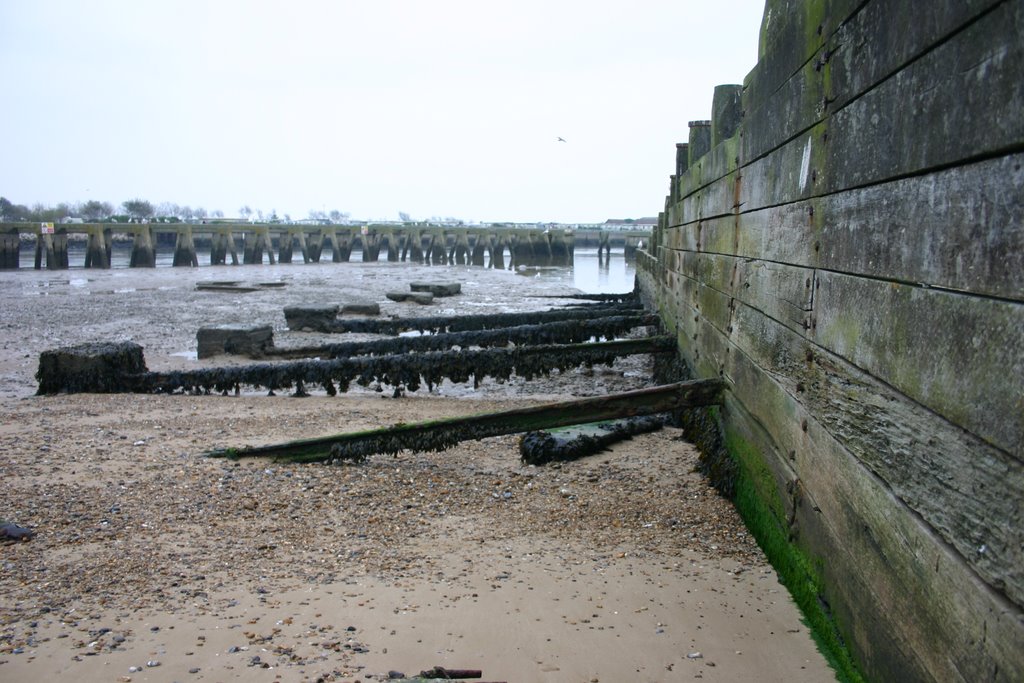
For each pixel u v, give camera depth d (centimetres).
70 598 480
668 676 406
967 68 274
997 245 255
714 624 467
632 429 944
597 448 877
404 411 1105
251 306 2625
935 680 294
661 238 1616
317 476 750
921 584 307
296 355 1493
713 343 845
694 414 927
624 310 1706
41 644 422
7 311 2436
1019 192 241
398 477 759
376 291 3241
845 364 408
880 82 360
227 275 4403
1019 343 241
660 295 1544
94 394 1209
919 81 315
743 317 682
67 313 2392
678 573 546
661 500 706
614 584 526
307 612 471
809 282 476
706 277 904
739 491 671
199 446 849
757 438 621
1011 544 242
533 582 527
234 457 798
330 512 657
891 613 339
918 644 310
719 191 815
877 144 363
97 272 4641
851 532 394
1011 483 243
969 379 273
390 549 581
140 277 4175
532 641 442
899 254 337
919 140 315
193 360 1554
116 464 767
